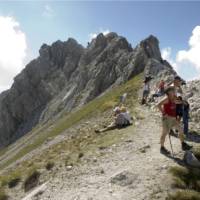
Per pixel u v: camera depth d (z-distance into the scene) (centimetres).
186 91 3259
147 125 3042
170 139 2392
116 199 1747
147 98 4066
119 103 5000
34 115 19588
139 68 12206
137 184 1852
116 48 15825
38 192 2180
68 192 2034
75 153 2823
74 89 16725
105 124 3784
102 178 2067
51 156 3117
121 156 2353
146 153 2266
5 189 2655
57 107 16962
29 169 2830
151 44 13562
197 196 1664
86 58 18700
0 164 11425
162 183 1805
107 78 13975
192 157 2009
